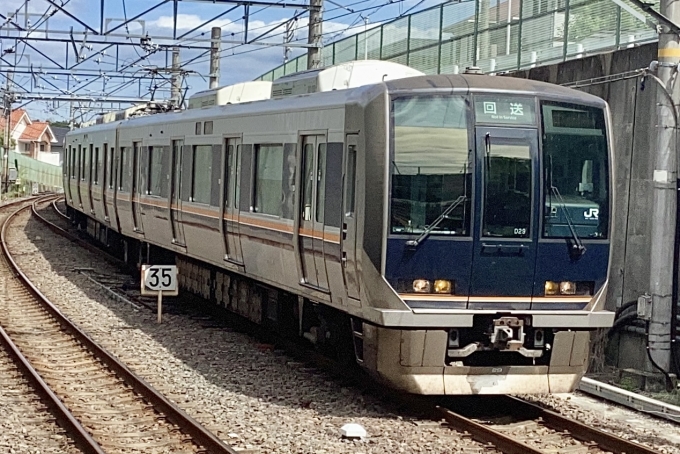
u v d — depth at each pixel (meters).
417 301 9.61
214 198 14.66
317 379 11.43
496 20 17.33
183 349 13.25
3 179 57.41
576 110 10.04
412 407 10.13
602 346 12.34
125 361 12.38
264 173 12.77
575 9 14.90
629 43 13.55
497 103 9.80
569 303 10.03
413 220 9.58
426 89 9.66
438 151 9.62
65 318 14.95
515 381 9.92
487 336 9.80
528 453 8.20
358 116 9.89
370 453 8.34
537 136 9.86
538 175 9.84
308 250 11.27
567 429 9.27
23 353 12.77
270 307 13.54
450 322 9.53
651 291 11.09
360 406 10.20
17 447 8.38
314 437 8.81
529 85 10.02
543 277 9.91
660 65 10.95
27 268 22.34
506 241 9.74
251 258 13.34
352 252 9.97
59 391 10.66
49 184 75.25
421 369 9.66
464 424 9.23
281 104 12.30
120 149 21.53
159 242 18.34
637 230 12.32
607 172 10.13
